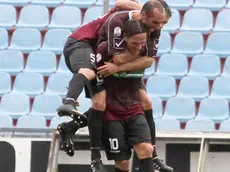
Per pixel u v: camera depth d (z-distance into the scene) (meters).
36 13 32.56
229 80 31.28
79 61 17.00
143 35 15.94
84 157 21.94
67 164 21.91
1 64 31.12
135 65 16.59
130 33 15.92
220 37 32.34
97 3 32.69
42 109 29.95
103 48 16.61
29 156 23.23
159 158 19.94
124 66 16.55
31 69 31.02
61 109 15.58
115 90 17.12
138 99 17.64
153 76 31.05
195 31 32.50
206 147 21.48
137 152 17.20
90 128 17.12
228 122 30.16
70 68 17.77
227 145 21.70
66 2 32.72
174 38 32.25
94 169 17.11
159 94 30.69
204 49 32.12
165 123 30.02
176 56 31.75
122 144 17.25
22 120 29.61
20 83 30.58
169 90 30.81
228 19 32.91
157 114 30.25
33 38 31.88
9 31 32.06
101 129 17.16
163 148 21.94
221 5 33.19
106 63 16.56
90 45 17.64
